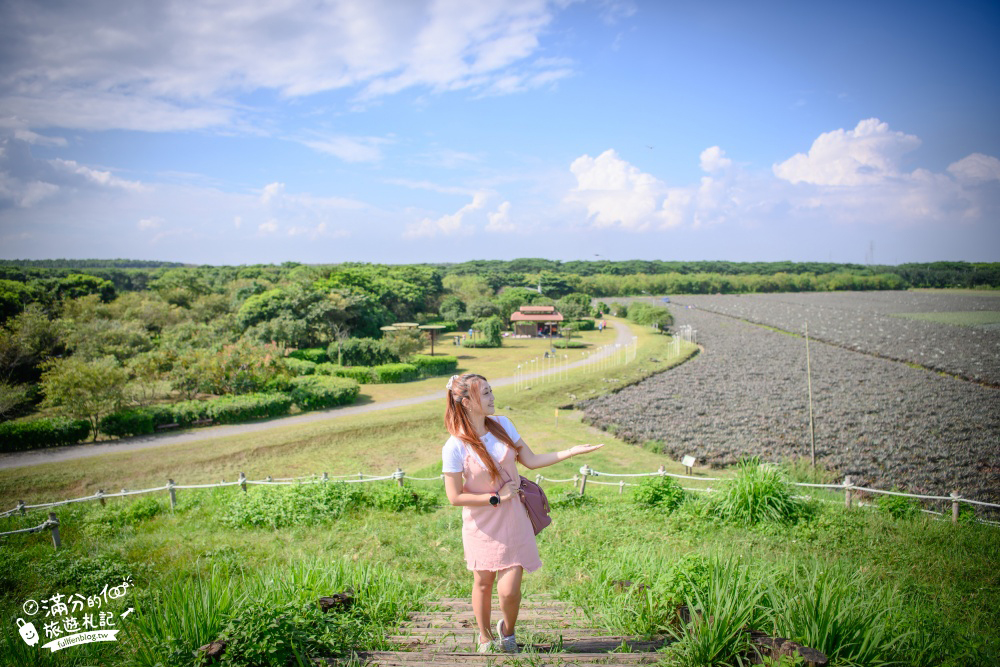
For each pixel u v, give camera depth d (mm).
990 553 8984
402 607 4852
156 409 28781
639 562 6016
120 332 43156
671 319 81812
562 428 30078
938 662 3719
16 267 63219
